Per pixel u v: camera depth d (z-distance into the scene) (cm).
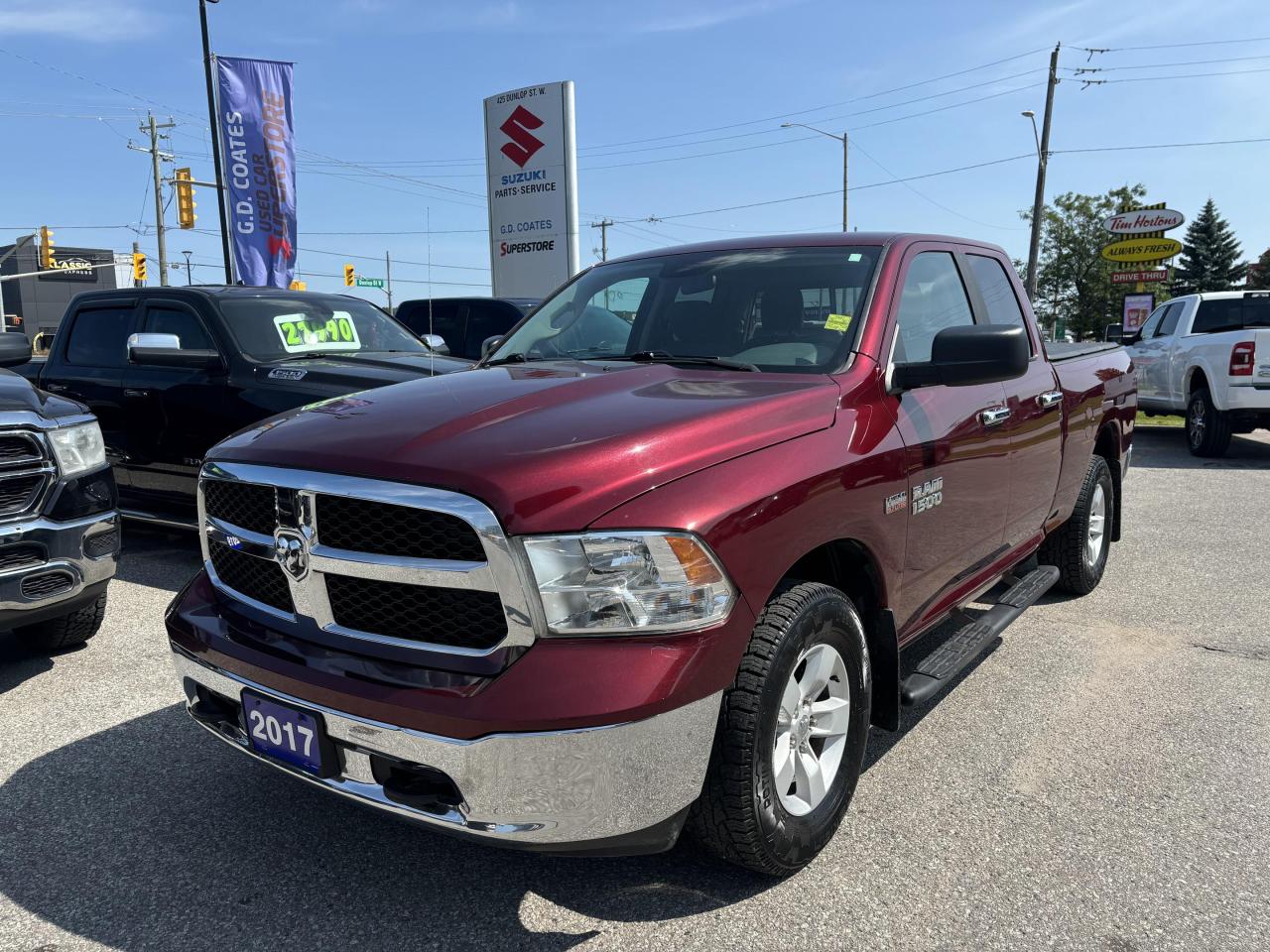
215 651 254
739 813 236
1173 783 322
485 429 239
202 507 278
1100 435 557
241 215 1461
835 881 265
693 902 256
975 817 300
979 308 400
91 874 272
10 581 378
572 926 246
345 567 229
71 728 372
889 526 288
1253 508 820
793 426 261
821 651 262
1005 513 392
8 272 7988
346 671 226
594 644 211
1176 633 485
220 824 299
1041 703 394
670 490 222
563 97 1465
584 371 312
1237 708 388
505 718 204
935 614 342
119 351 665
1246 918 247
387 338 719
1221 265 7750
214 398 595
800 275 344
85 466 409
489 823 211
